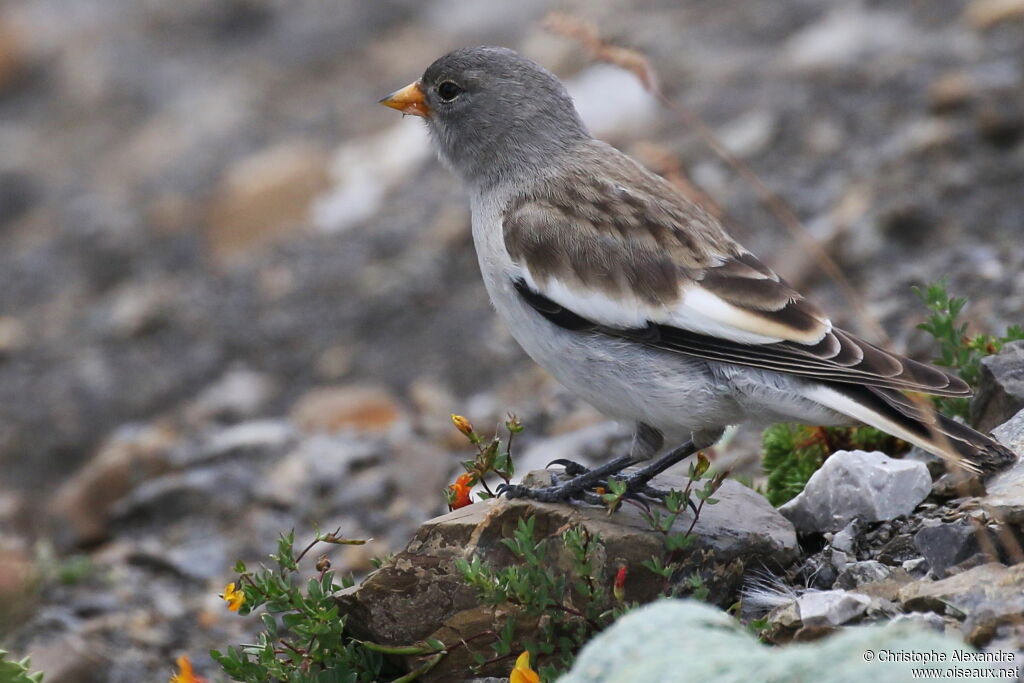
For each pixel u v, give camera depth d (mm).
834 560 6887
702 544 6766
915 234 13320
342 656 6879
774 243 13883
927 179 14109
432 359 14750
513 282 7559
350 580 7195
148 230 19750
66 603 11203
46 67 25984
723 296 7137
